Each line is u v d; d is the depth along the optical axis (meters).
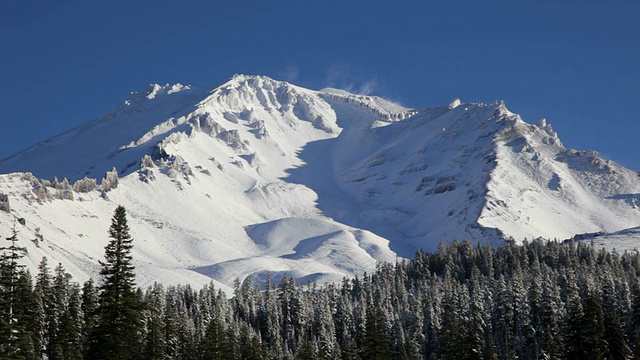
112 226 68.31
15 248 66.62
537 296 151.38
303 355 115.88
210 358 101.69
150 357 92.06
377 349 105.56
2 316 64.12
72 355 104.00
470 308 153.50
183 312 157.00
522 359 131.75
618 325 84.50
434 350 141.12
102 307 67.19
